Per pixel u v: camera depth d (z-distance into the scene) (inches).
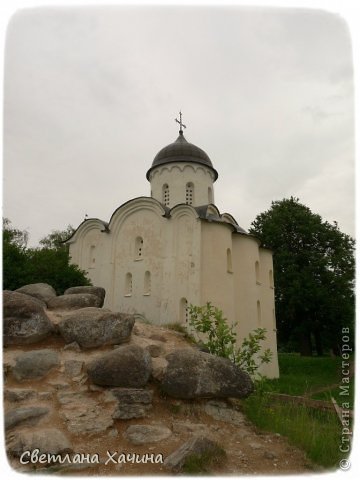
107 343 304.3
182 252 729.0
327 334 1333.7
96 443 216.2
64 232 1502.2
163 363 283.3
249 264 803.4
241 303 773.9
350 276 1243.2
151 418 244.7
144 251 791.7
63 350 298.5
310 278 1222.9
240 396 270.4
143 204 812.6
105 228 863.1
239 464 212.4
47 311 368.2
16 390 245.3
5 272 616.1
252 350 323.9
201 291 681.0
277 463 218.8
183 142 978.7
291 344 1600.6
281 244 1328.7
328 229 1338.6
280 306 1258.0
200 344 370.0
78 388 258.2
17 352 287.7
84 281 727.1
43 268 689.0
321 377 813.9
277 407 303.3
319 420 308.0
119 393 245.9
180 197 904.3
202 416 258.5
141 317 750.5
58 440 205.5
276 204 1446.9
